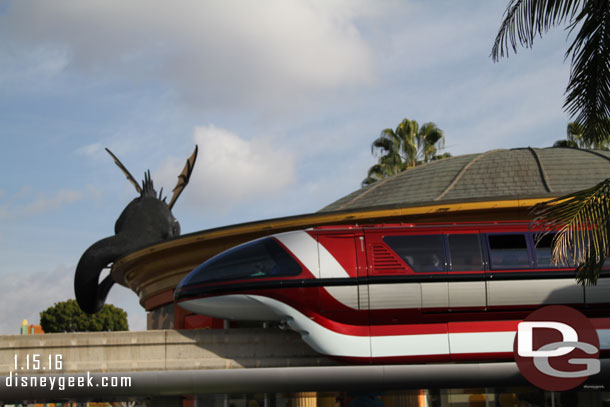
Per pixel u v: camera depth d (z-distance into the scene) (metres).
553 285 13.62
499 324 13.63
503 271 13.62
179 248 23.67
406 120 54.12
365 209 21.08
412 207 20.62
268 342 14.63
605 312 13.70
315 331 13.59
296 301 13.62
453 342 13.52
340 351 13.54
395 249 13.74
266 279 13.76
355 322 13.62
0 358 14.41
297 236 14.13
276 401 16.78
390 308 13.52
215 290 14.04
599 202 10.95
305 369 14.02
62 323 92.81
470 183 30.62
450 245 13.80
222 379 14.21
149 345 14.59
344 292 13.53
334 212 21.36
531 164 31.48
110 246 28.66
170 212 30.53
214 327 22.28
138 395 14.45
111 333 14.64
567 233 11.16
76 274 28.42
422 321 13.62
